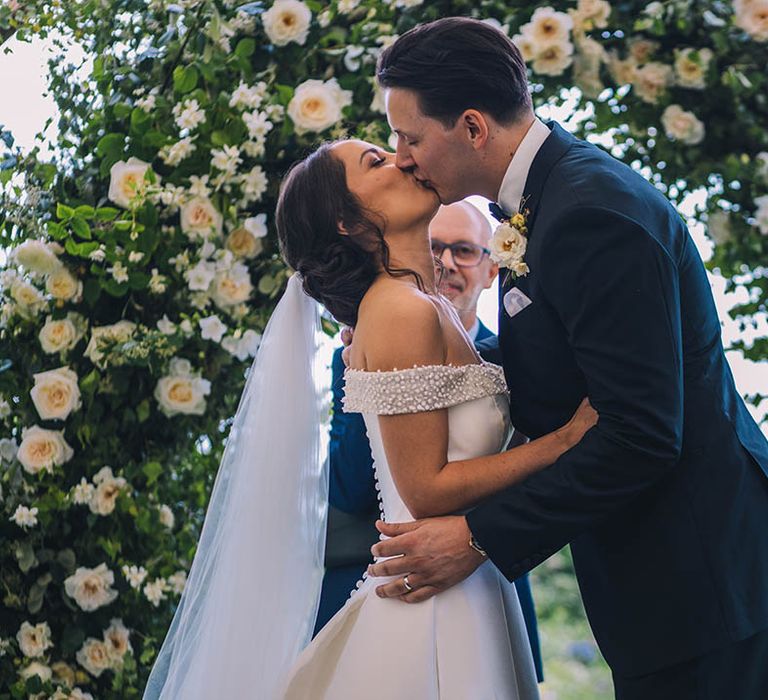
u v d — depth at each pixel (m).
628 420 1.89
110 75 2.73
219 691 2.30
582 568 2.15
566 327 1.98
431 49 2.09
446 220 2.89
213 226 2.61
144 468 2.64
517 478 2.04
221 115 2.63
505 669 2.19
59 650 2.69
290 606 2.35
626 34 2.67
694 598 1.98
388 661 2.11
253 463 2.38
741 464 2.04
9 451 2.71
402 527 2.08
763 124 2.69
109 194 2.62
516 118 2.11
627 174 2.04
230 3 2.71
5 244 2.75
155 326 2.70
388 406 2.07
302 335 2.45
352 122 2.68
